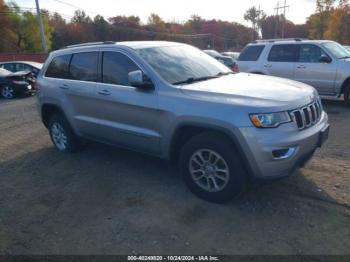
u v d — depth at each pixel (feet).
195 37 301.02
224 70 16.24
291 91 12.59
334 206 12.17
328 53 29.25
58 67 18.40
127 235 11.19
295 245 10.26
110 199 13.65
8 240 11.31
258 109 11.13
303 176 14.60
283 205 12.42
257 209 12.26
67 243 10.97
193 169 13.08
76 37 247.29
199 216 12.05
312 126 12.43
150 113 13.65
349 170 15.02
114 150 19.27
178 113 12.59
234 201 12.87
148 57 14.49
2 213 13.08
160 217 12.12
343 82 28.55
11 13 182.60
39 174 16.62
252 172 11.55
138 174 15.81
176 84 13.43
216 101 11.90
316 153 17.31
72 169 16.94
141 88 13.67
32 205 13.57
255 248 10.23
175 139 13.10
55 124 19.26
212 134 12.24
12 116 31.81
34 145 21.42
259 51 33.42
